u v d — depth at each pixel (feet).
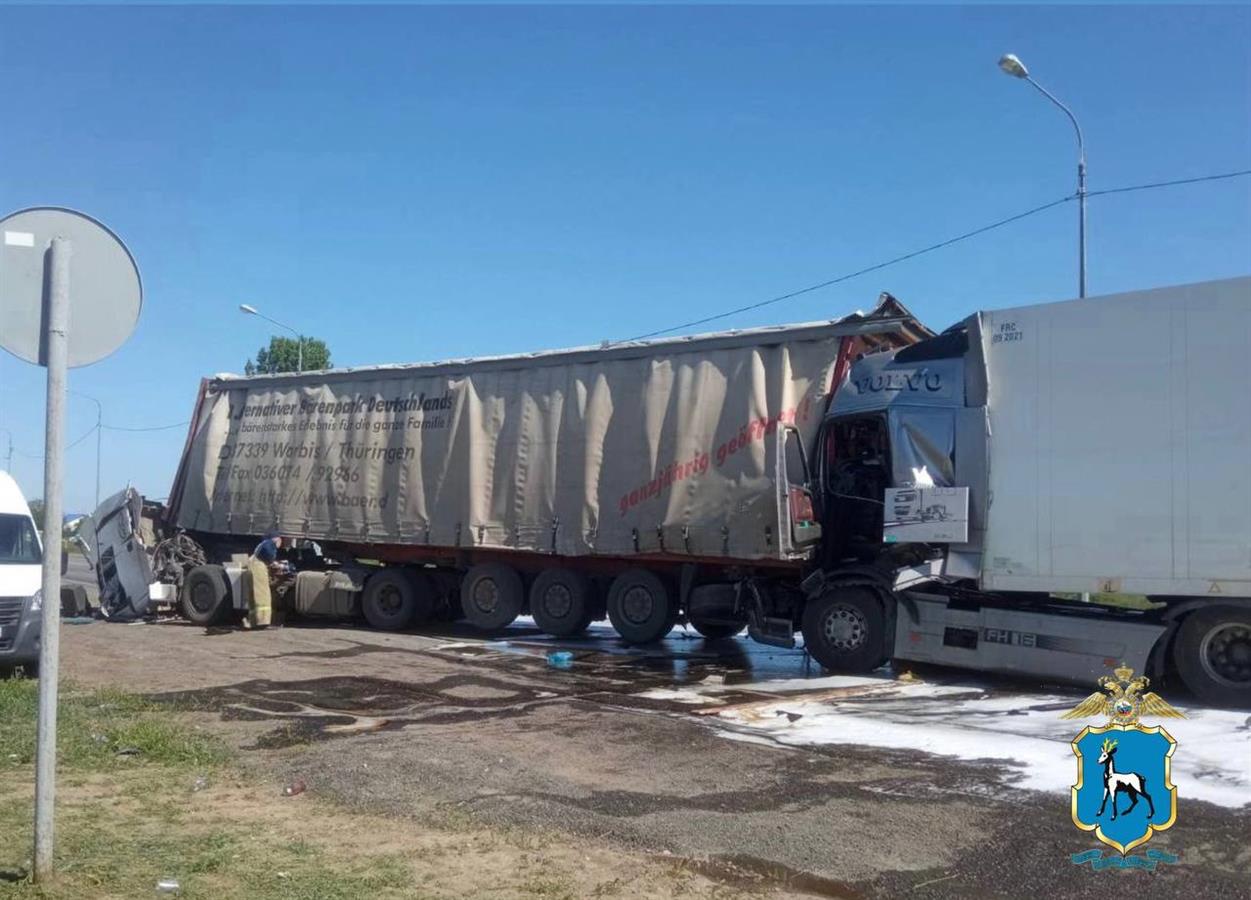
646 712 32.73
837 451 42.22
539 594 51.78
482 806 22.27
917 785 23.99
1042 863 18.78
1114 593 34.14
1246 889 17.49
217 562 62.69
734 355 45.70
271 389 62.08
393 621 55.93
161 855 18.66
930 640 38.60
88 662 42.80
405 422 55.83
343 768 25.20
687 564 47.70
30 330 16.24
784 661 44.70
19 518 41.29
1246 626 32.30
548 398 51.26
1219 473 32.60
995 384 36.88
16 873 17.11
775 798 23.00
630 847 19.76
